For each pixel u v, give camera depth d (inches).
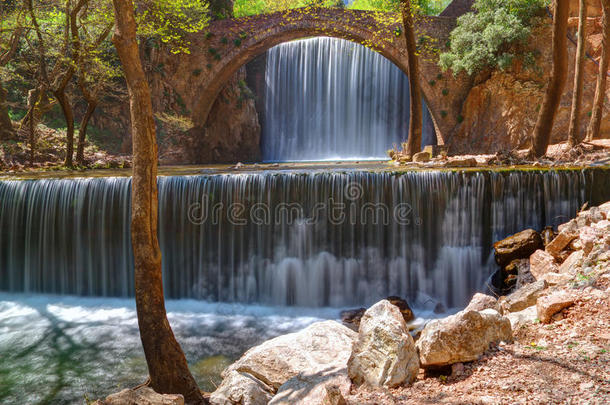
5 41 892.0
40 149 923.4
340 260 466.0
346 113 1390.3
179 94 1253.1
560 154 585.0
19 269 526.3
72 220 513.3
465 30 1072.2
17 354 339.9
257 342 362.3
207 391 275.3
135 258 211.0
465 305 445.7
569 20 976.9
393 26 1152.2
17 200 527.2
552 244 349.4
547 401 128.7
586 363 148.6
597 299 197.2
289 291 472.7
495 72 1047.0
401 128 1341.0
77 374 307.1
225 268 487.5
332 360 206.8
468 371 154.7
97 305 469.4
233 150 1393.9
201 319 425.4
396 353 159.2
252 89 1510.8
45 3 847.1
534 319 200.1
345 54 1386.6
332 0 1434.5
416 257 458.3
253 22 1218.6
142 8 932.6
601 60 690.8
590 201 438.6
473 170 452.4
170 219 497.7
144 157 209.3
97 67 867.4
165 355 209.2
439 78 1143.0
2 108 912.3
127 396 155.3
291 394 166.1
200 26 1146.7
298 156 1450.5
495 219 447.5
